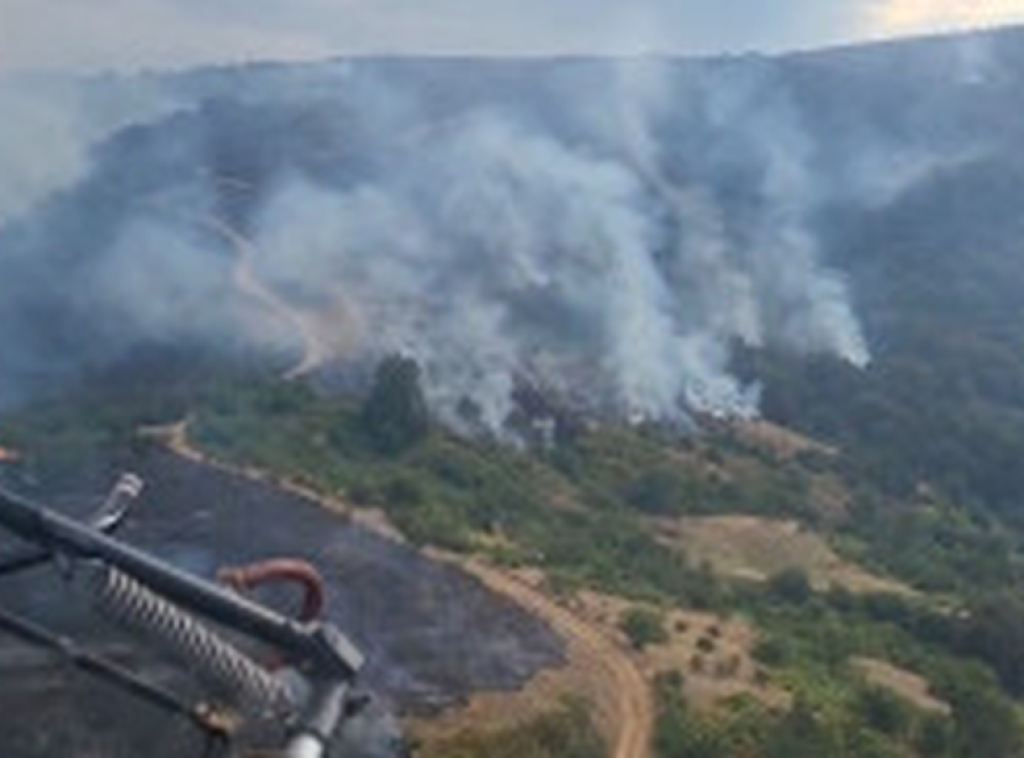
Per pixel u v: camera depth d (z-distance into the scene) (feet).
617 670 312.50
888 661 374.84
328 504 379.76
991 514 595.88
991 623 395.34
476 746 248.93
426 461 445.78
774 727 287.28
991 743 311.06
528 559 383.86
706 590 399.65
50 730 184.65
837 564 474.90
